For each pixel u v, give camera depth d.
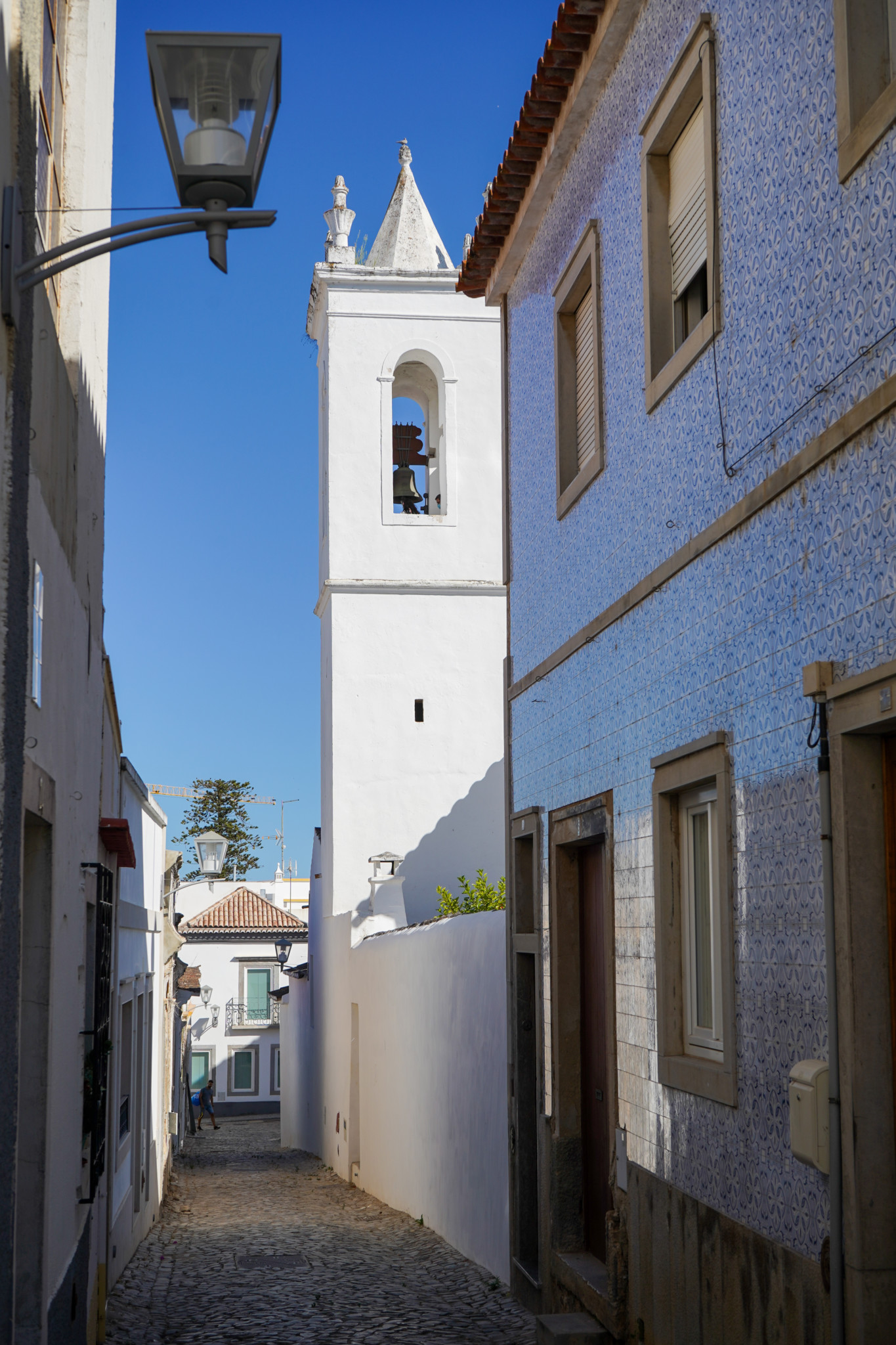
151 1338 8.04
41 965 5.59
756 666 5.16
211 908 42.81
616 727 7.24
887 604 4.08
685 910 6.27
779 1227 4.78
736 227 5.50
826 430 4.55
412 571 21.39
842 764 4.30
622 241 7.29
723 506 5.64
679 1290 5.93
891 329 4.10
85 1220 7.34
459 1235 11.22
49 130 5.89
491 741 21.25
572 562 8.35
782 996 4.81
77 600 6.68
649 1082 6.49
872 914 4.24
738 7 5.51
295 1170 21.31
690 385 6.10
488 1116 10.29
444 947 12.23
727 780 5.41
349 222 22.02
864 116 4.25
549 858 8.73
